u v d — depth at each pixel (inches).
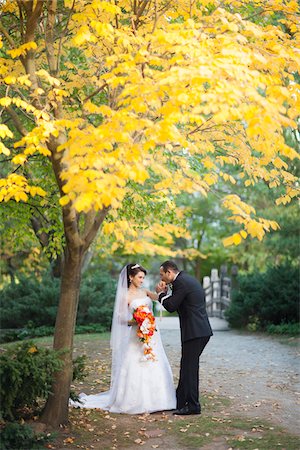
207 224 1058.1
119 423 292.2
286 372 413.4
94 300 654.5
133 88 202.8
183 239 1113.4
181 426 286.8
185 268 1207.6
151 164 223.0
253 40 318.0
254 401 331.3
